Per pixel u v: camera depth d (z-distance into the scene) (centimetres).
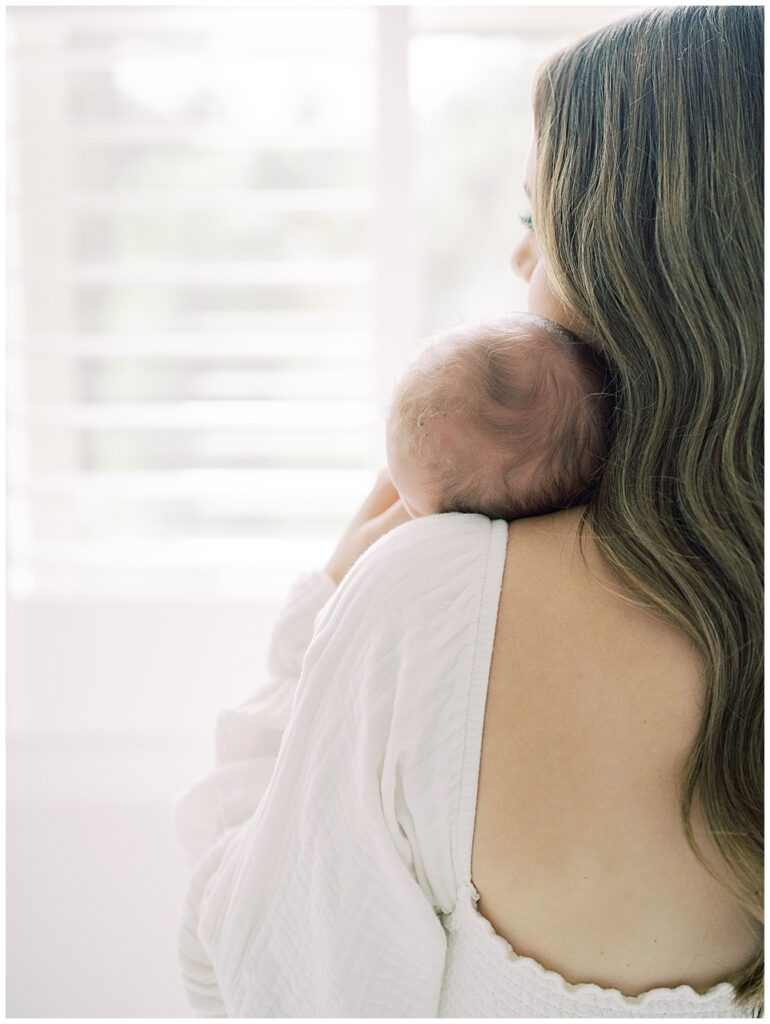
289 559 143
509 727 49
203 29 133
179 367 147
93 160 146
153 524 156
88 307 149
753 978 52
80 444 151
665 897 50
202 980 64
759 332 50
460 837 50
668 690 49
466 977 53
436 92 155
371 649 51
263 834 56
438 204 162
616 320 52
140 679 143
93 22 132
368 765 50
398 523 67
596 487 54
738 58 51
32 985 135
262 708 67
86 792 135
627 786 49
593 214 52
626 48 53
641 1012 51
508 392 53
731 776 49
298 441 144
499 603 51
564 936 50
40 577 145
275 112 139
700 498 50
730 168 50
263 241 151
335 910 53
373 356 138
